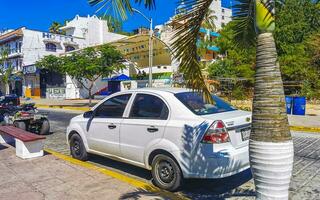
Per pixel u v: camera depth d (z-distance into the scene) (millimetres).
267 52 2791
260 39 2842
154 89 5824
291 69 26578
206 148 4688
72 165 6363
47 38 47781
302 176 6023
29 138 6973
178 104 5219
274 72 2762
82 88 38094
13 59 48688
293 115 16922
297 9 29281
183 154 4879
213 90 22625
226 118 4926
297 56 27031
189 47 3889
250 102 21969
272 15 2822
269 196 2723
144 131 5469
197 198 4945
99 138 6449
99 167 6230
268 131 2711
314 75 25844
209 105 5434
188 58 3908
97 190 4930
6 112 13039
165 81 29359
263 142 2721
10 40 48969
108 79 34250
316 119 15258
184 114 5082
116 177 5539
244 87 24188
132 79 34156
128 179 5422
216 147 4691
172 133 5035
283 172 2699
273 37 2861
